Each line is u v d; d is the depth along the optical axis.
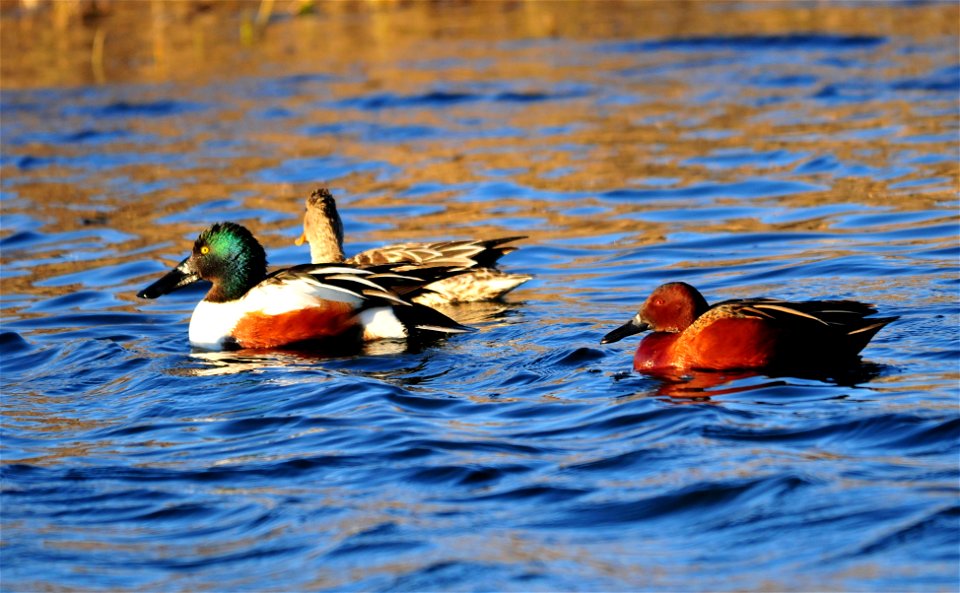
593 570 7.71
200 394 12.05
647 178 21.58
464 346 13.50
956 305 13.52
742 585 7.40
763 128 24.42
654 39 32.97
